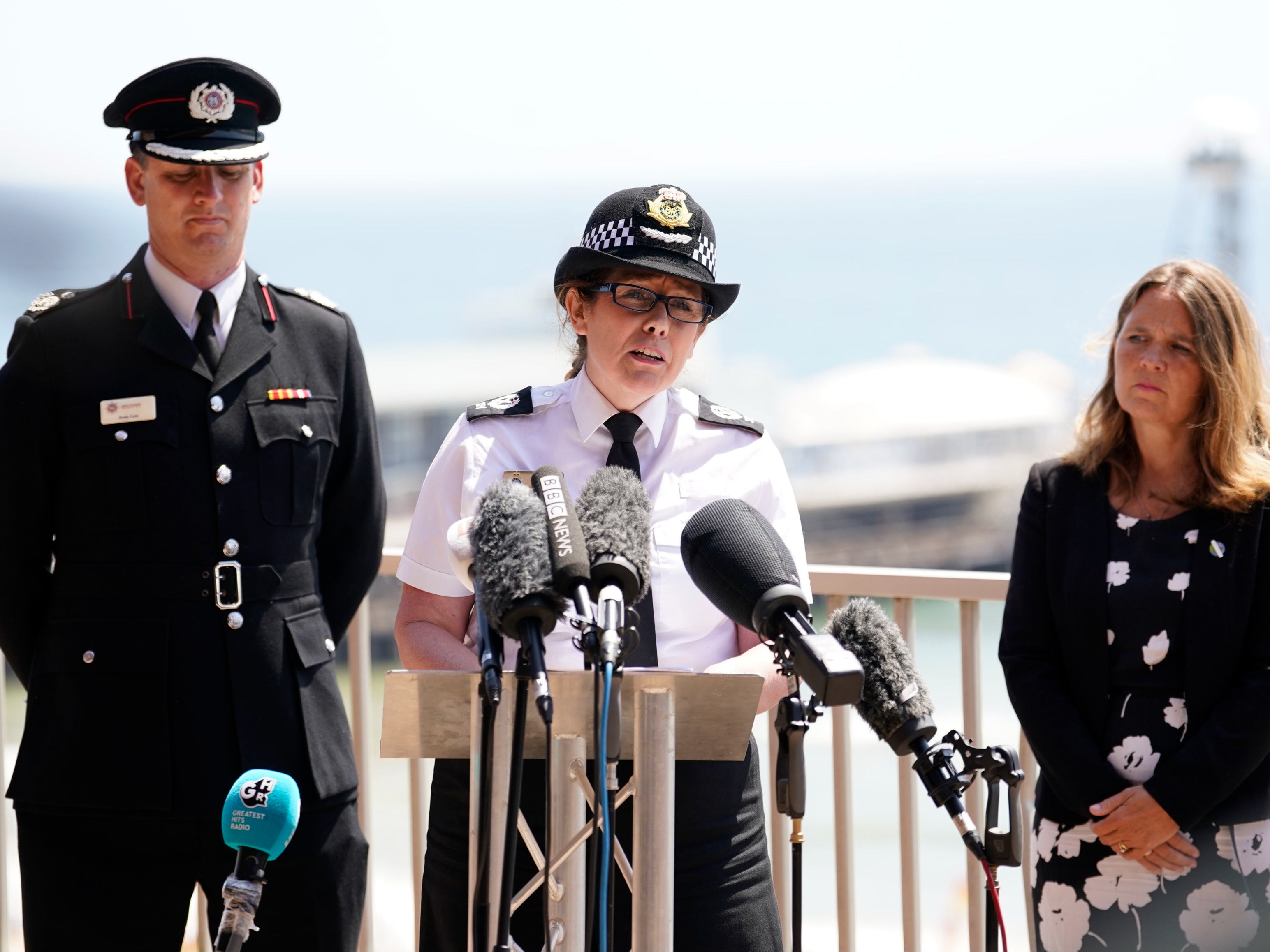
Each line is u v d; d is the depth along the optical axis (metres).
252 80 9.34
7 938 12.34
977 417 90.94
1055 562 9.67
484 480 7.72
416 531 7.89
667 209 7.52
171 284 9.20
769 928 7.37
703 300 7.61
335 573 9.84
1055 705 9.37
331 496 9.80
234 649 8.79
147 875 8.68
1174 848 8.88
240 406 9.11
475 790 5.75
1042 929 9.48
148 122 9.07
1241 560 9.15
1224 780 8.78
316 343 9.63
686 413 8.04
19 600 8.98
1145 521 9.49
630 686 5.70
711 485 7.87
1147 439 9.66
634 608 6.92
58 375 8.88
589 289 7.64
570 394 8.01
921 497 89.06
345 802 9.17
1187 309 9.52
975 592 10.61
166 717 8.61
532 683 5.73
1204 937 8.94
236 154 9.08
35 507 8.89
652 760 5.66
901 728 5.90
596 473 5.98
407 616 7.90
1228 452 9.34
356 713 11.91
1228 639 9.05
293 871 8.88
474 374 111.56
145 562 8.77
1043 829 9.49
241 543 8.93
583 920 5.87
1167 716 9.12
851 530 88.25
